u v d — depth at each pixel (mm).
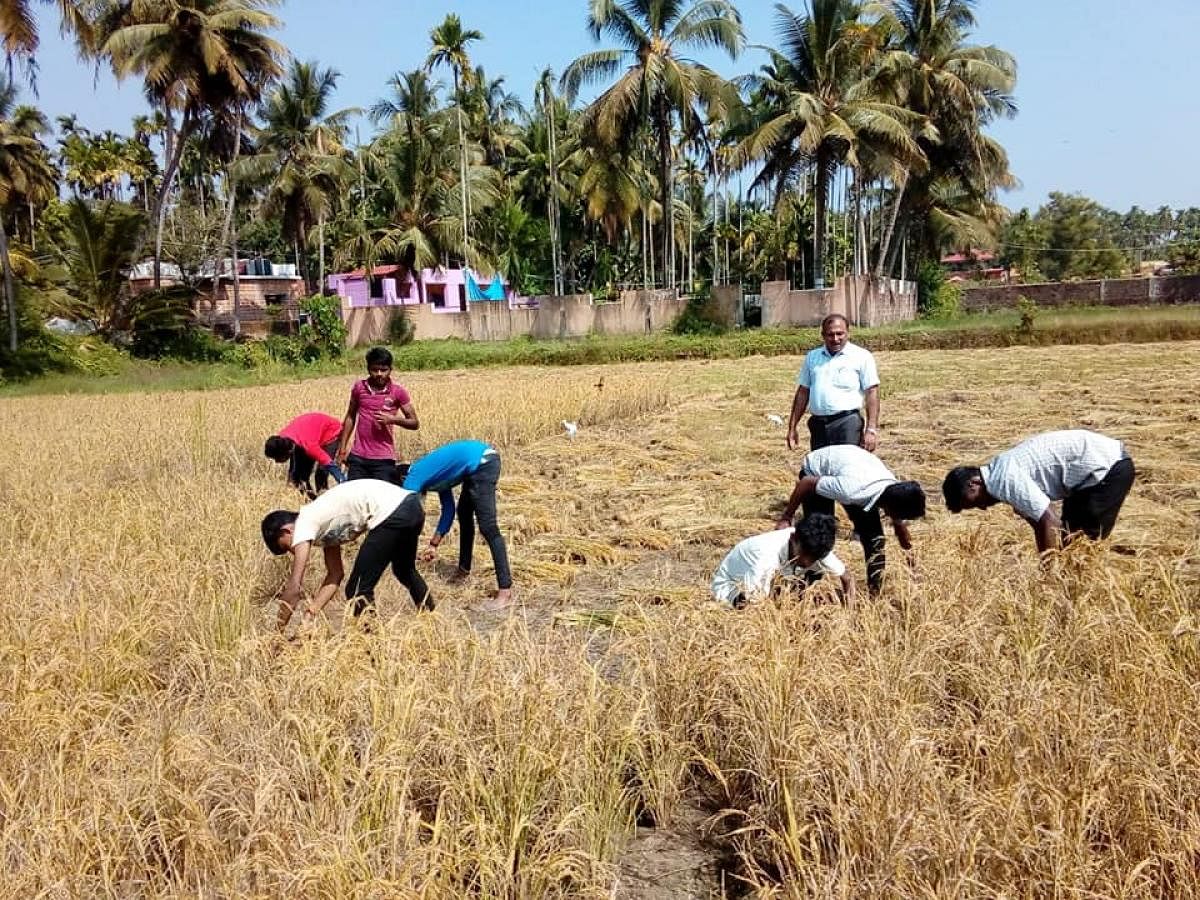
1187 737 3418
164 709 4168
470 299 49750
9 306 31094
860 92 34750
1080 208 72312
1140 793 3080
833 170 36531
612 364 31922
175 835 3350
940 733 3666
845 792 3217
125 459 12414
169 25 32125
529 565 7188
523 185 50719
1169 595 4559
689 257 49750
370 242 41094
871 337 31500
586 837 3490
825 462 5934
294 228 43406
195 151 51031
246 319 45719
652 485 9844
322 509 5496
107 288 34688
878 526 5953
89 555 6750
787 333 33188
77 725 3971
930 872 2930
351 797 3342
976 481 5668
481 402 15828
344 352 36438
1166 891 2963
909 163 34062
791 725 3643
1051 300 47719
